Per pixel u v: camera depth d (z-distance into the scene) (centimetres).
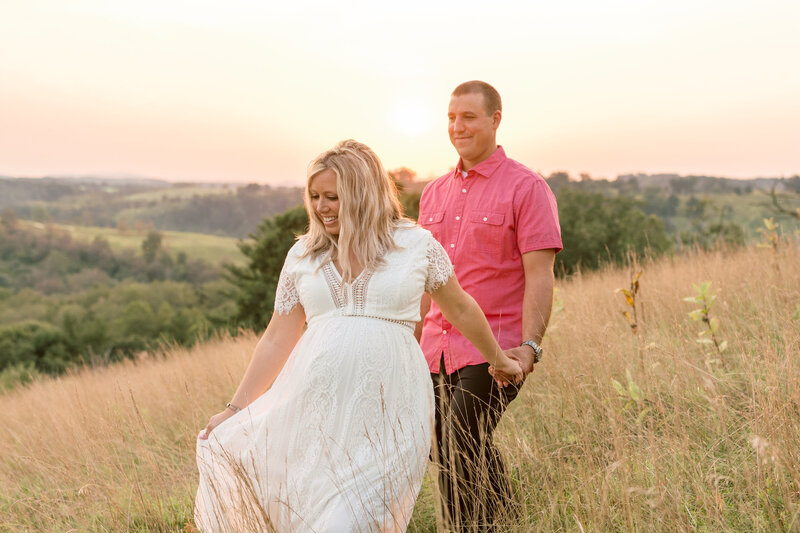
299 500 226
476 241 294
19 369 2250
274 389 247
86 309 6631
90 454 431
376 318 235
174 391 584
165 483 390
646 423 307
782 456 233
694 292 507
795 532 212
